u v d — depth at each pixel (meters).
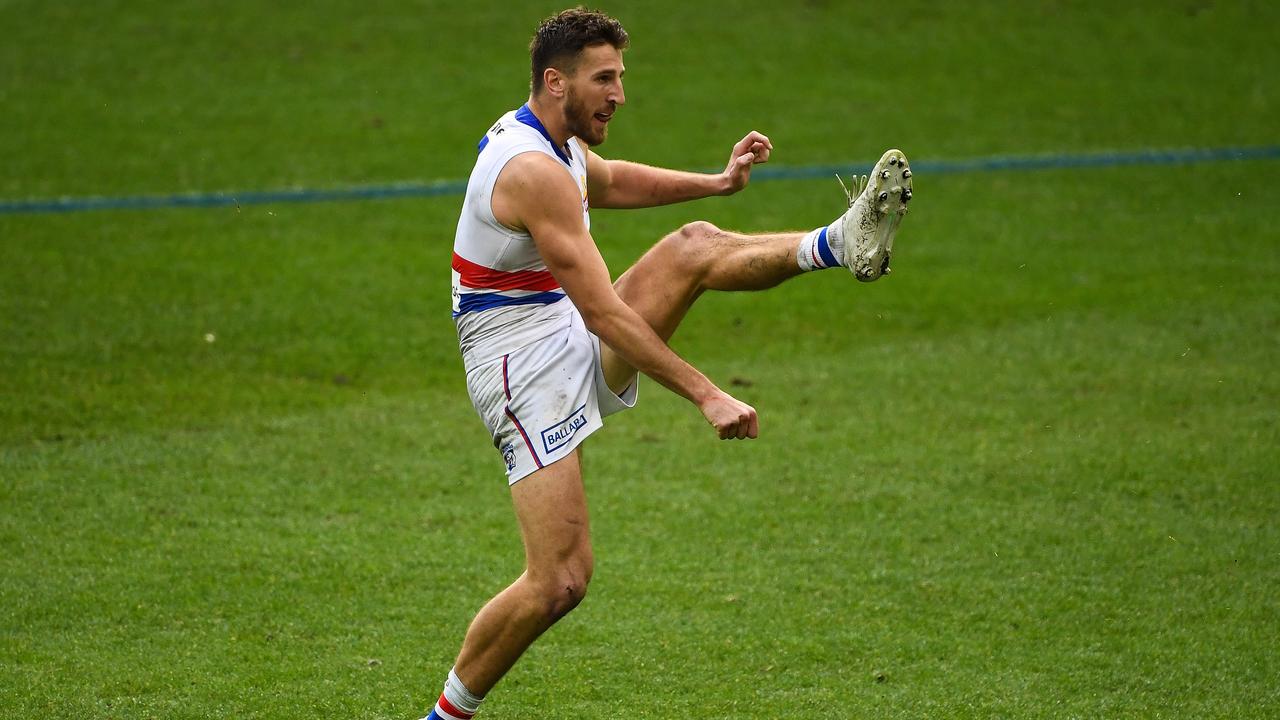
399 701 15.12
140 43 52.59
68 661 15.85
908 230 37.62
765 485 21.77
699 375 12.50
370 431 24.19
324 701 15.08
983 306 31.81
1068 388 26.38
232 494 21.17
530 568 13.26
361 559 18.89
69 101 46.56
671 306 13.70
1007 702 15.16
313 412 25.09
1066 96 50.16
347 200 38.94
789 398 26.06
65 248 34.16
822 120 46.78
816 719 14.79
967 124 46.97
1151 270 34.25
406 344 28.97
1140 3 60.69
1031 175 42.22
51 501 20.67
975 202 39.88
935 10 59.31
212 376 26.72
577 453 13.38
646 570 18.62
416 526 20.11
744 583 18.23
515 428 13.35
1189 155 44.19
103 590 17.73
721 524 20.22
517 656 13.50
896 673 15.84
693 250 13.65
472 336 13.66
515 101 47.66
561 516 13.14
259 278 32.72
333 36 54.03
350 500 21.08
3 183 39.12
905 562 18.89
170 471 22.05
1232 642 16.61
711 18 57.38
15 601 17.36
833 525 20.19
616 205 15.69
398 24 55.62
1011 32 57.03
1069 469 22.33
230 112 46.16
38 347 27.66
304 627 16.88
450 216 38.00
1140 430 24.06
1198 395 25.84
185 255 34.12
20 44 51.91
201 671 15.69
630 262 34.44
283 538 19.56
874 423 24.62
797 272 13.42
